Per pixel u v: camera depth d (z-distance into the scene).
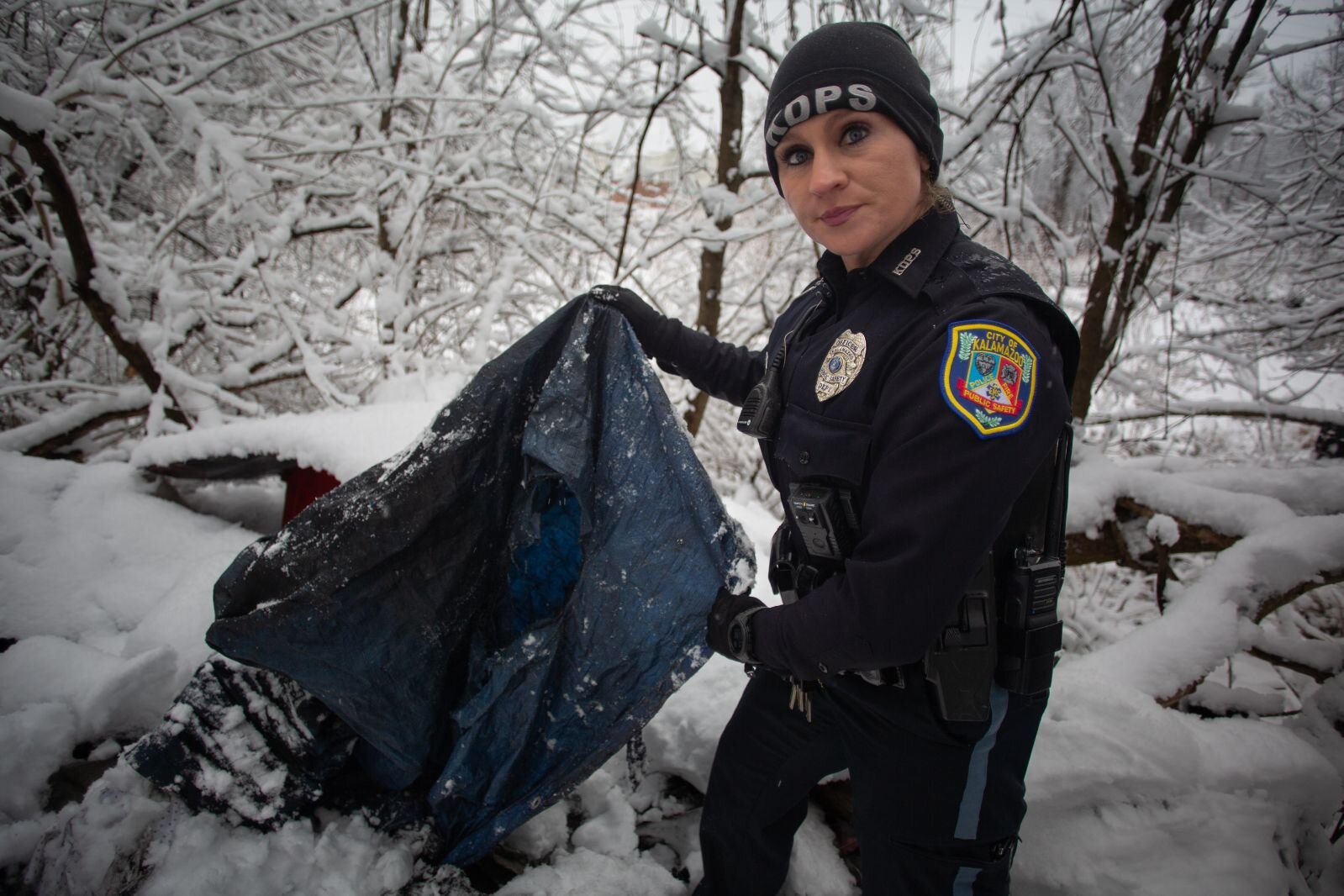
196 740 1.22
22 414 3.74
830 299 0.99
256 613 1.15
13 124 2.52
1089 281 3.91
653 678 1.11
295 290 3.90
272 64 3.86
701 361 1.31
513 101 3.82
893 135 0.85
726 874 1.22
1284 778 1.42
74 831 1.14
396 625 1.21
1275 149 4.18
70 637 1.75
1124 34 3.10
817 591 0.83
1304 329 4.23
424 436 1.19
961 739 0.89
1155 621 2.02
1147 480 2.70
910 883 0.94
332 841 1.22
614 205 4.69
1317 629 3.22
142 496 2.35
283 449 2.18
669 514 1.09
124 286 3.47
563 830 1.42
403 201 4.27
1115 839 1.32
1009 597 0.88
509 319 4.81
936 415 0.74
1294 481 2.53
